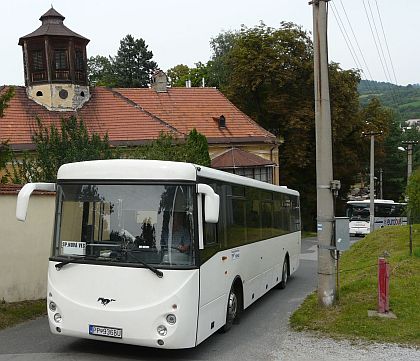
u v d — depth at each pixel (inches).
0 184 483.5
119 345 340.5
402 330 364.8
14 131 1134.4
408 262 577.6
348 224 413.4
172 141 902.4
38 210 491.2
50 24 1262.3
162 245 296.8
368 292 454.9
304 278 724.7
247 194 447.5
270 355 322.0
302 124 1620.3
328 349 333.1
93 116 1259.8
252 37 1673.2
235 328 396.8
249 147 1392.7
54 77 1238.9
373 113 1860.2
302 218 1784.0
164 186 304.7
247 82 1670.8
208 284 321.4
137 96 1411.2
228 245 375.2
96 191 313.4
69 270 306.8
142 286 292.5
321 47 419.2
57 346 336.5
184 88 1486.2
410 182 815.7
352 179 1907.0
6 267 461.4
